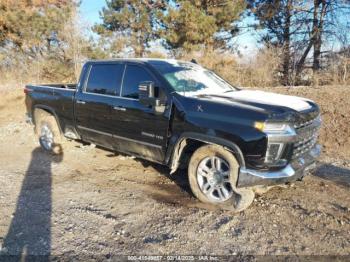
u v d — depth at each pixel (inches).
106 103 207.2
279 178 147.3
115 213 161.3
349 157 241.0
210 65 569.6
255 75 530.6
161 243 135.0
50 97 255.9
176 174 213.8
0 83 682.2
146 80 189.2
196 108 163.0
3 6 718.5
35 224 150.2
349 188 184.9
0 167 233.6
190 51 607.2
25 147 287.4
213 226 147.3
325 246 131.5
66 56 747.4
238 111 150.9
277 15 735.7
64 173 218.8
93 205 170.1
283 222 149.6
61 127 254.5
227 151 156.4
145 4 714.2
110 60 213.5
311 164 168.6
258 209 161.8
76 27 715.4
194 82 190.7
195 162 168.7
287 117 146.8
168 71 188.5
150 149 187.5
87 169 225.8
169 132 174.2
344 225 146.0
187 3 597.9
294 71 593.0
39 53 760.3
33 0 752.3
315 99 346.3
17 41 750.5
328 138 276.8
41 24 707.4
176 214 159.2
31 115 280.7
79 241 136.8
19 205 169.8
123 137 201.5
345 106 315.9
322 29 684.7
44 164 237.8
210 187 166.1
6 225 149.3
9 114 463.5
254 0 728.3
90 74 225.1
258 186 156.0
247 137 146.3
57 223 151.2
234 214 157.6
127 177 210.1
